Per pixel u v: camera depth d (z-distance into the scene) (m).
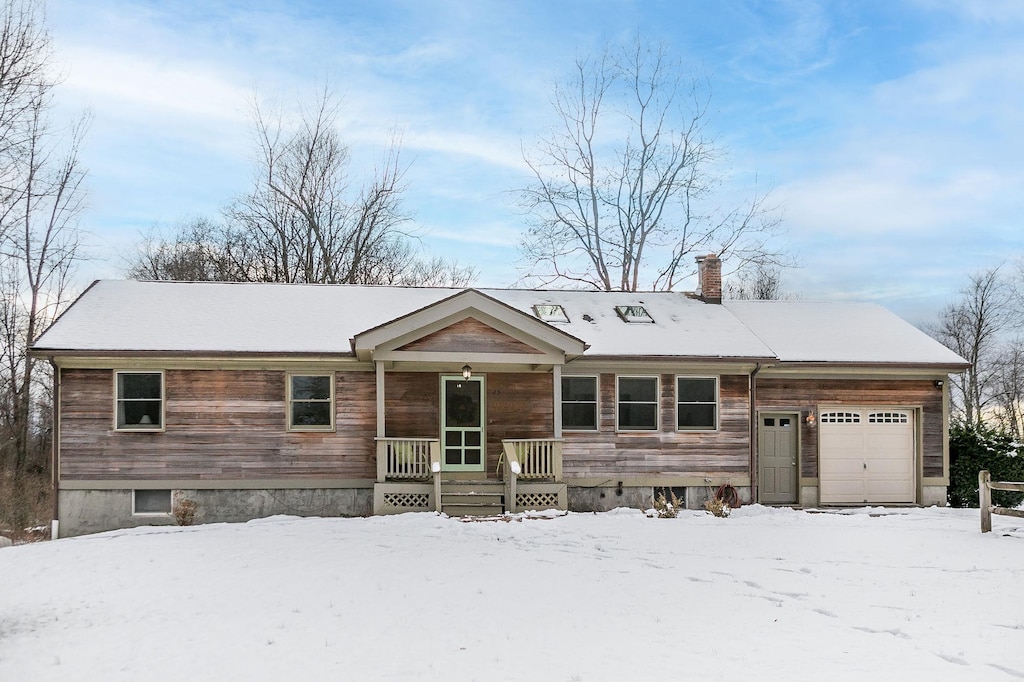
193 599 10.77
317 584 11.48
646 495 20.75
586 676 7.59
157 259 42.03
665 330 22.16
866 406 21.98
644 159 39.38
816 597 10.51
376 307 22.25
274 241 39.06
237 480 19.41
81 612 10.33
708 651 8.30
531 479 19.20
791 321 23.97
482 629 9.22
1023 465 21.91
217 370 19.52
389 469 19.08
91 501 19.05
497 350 18.95
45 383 34.47
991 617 9.40
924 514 19.38
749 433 21.23
